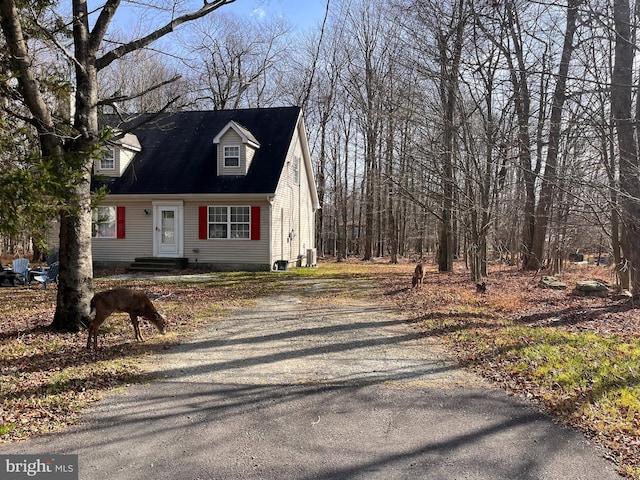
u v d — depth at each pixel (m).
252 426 4.19
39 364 5.96
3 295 12.06
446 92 13.87
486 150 13.01
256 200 18.44
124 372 5.75
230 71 32.62
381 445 3.81
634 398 4.56
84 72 7.52
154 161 19.81
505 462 3.51
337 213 36.62
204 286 14.01
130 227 19.17
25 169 5.44
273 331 8.10
